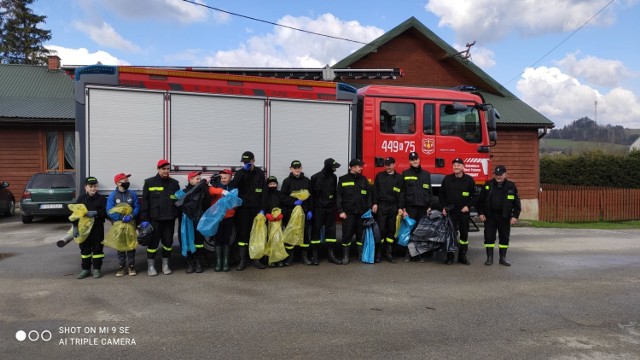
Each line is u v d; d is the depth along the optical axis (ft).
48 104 50.96
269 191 22.97
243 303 17.13
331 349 13.08
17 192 50.29
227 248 22.09
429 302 17.63
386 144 26.30
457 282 20.71
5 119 47.01
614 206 53.36
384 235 24.61
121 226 20.06
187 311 16.14
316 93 24.73
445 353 12.95
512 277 21.86
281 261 23.31
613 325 15.52
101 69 20.76
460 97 27.89
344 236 23.88
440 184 27.14
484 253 27.89
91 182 19.90
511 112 54.39
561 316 16.33
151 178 20.71
